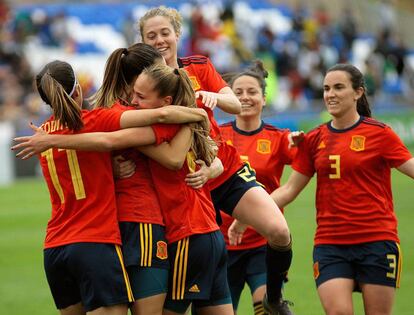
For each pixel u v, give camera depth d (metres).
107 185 18.81
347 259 22.44
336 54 108.06
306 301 31.22
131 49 20.06
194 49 98.38
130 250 18.86
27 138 18.58
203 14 103.75
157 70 19.36
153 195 19.48
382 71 103.75
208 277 19.73
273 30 110.88
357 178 22.73
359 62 111.56
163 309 19.78
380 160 22.89
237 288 25.89
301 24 105.81
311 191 66.12
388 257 22.25
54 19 98.75
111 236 18.59
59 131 18.88
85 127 18.77
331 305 21.77
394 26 124.19
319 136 23.58
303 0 120.69
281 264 22.31
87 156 18.77
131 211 19.08
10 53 91.19
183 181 19.84
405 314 28.73
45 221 53.00
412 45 123.25
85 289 18.58
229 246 25.53
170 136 19.25
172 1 108.75
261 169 26.45
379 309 22.17
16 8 102.88
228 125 27.39
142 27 22.39
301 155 23.95
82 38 103.56
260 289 25.02
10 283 36.34
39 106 82.81
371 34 121.25
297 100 99.75
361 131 23.03
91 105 20.55
